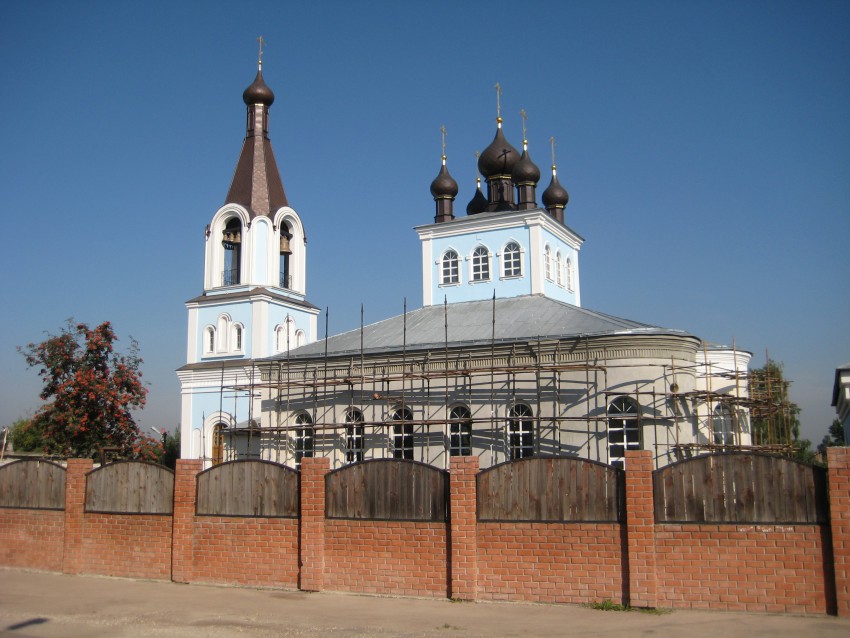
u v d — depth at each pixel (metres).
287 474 19.97
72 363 39.41
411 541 18.47
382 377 32.03
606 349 29.31
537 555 17.41
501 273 39.28
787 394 38.12
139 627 16.31
